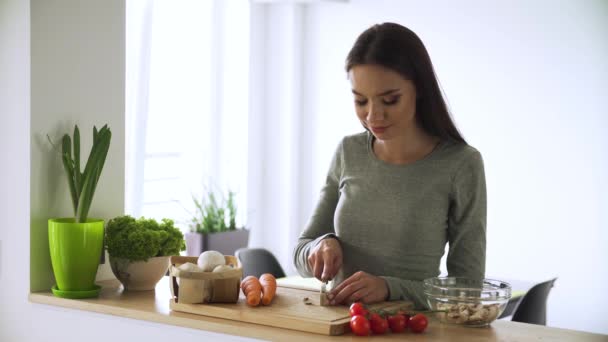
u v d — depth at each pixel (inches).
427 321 67.6
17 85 85.7
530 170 199.6
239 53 232.4
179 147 219.9
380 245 78.0
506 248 204.2
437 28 213.8
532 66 197.9
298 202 241.9
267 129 243.0
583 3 188.7
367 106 73.4
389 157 79.2
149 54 188.7
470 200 76.5
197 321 72.1
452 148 77.4
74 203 85.6
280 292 79.8
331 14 232.7
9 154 87.0
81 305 81.5
